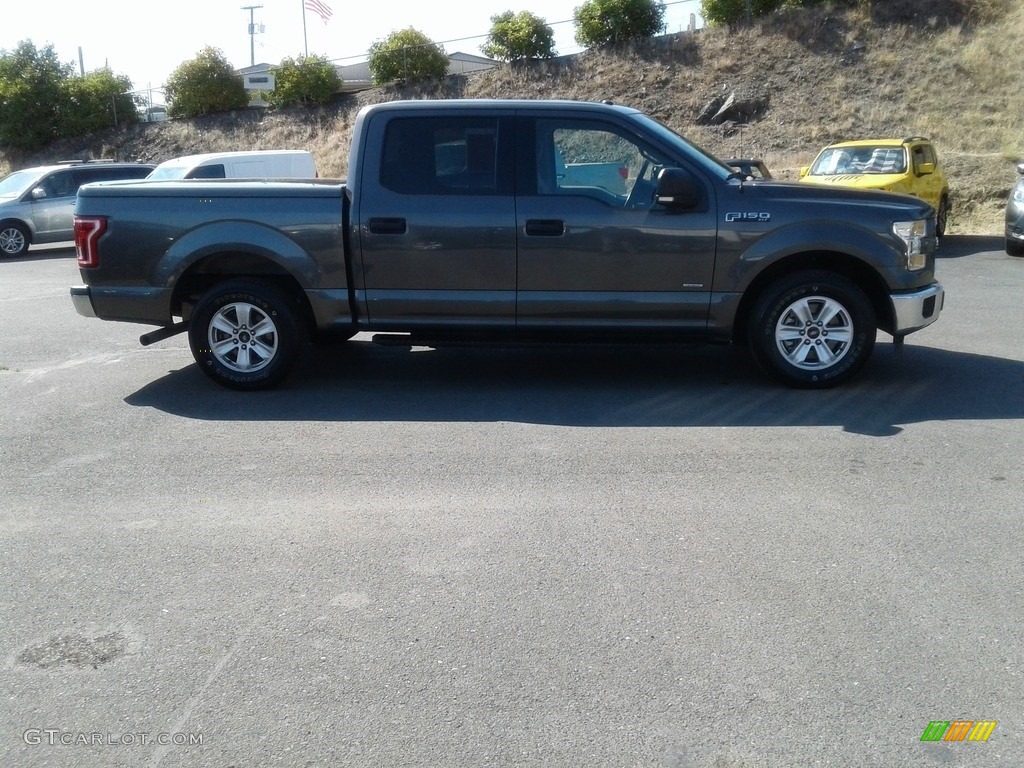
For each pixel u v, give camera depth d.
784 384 7.30
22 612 4.08
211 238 7.17
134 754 3.14
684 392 7.36
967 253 16.23
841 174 16.77
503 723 3.26
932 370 7.86
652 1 31.62
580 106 7.05
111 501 5.30
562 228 6.96
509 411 6.95
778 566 4.38
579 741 3.16
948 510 4.98
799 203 6.92
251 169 17.80
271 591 4.21
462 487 5.41
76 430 6.65
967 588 4.15
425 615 3.98
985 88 26.89
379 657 3.68
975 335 9.30
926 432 6.25
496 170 7.04
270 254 7.15
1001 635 3.78
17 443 6.36
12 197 19.81
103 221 7.22
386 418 6.83
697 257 6.95
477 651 3.70
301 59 34.16
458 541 4.69
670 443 6.12
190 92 34.78
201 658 3.70
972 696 3.38
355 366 8.46
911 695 3.39
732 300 7.01
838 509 5.02
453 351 8.99
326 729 3.25
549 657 3.65
